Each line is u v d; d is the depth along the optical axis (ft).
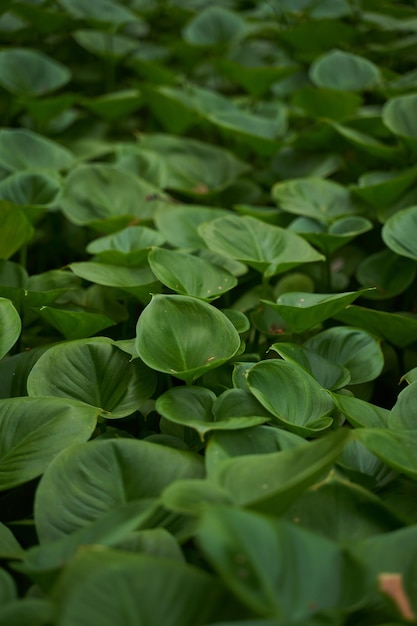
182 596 2.44
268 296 3.83
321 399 3.23
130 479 2.93
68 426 3.07
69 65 5.98
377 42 5.74
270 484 2.73
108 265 3.75
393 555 2.60
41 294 3.60
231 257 3.63
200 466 2.96
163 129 5.49
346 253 4.30
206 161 4.80
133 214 4.25
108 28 5.50
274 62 5.76
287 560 2.36
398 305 4.25
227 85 5.88
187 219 4.01
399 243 3.72
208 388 3.35
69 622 2.32
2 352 3.15
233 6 6.56
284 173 4.75
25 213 4.03
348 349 3.53
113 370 3.30
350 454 3.14
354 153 4.89
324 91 4.84
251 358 3.50
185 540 2.80
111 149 4.98
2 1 5.36
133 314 3.89
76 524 2.85
